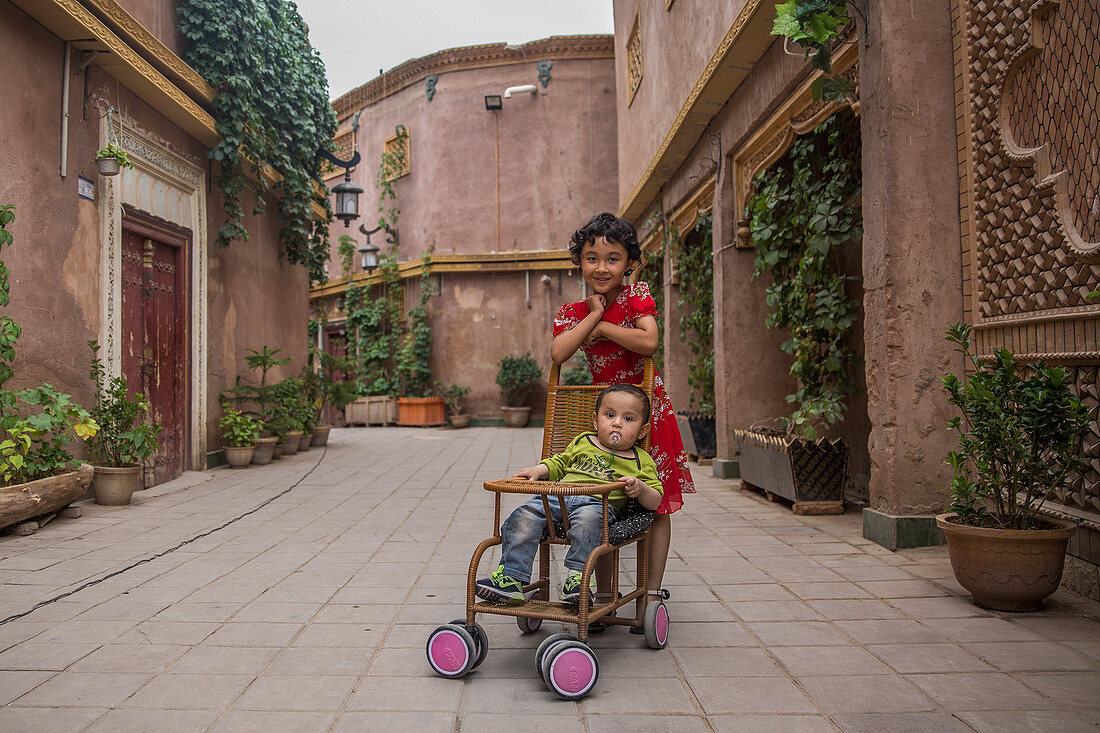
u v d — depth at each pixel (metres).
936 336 4.34
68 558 4.35
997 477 3.32
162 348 7.71
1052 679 2.49
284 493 6.99
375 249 18.20
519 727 2.17
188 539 4.90
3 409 5.10
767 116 6.62
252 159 8.84
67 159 5.98
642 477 2.76
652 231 11.70
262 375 10.39
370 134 19.62
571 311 3.11
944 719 2.20
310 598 3.54
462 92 17.64
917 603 3.38
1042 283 3.60
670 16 9.18
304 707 2.32
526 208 17.47
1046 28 3.55
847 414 7.12
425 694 2.42
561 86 17.36
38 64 5.64
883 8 4.32
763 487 6.43
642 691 2.43
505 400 17.27
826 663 2.67
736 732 2.13
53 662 2.71
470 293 17.52
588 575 2.44
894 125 4.30
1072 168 3.40
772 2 5.44
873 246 4.50
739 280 7.86
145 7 7.11
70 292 6.00
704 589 3.65
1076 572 3.48
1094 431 3.31
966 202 4.25
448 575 3.98
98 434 6.16
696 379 9.59
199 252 8.42
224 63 8.02
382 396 17.98
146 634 3.02
